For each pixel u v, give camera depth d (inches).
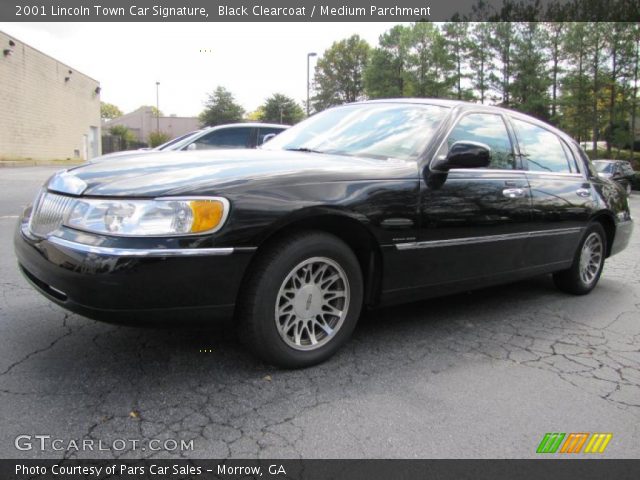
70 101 1214.3
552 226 173.8
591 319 171.6
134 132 3245.6
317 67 3046.3
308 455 88.2
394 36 1818.4
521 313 174.7
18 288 171.0
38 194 120.4
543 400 112.0
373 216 121.8
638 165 1278.3
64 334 132.8
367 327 152.5
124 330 136.7
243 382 111.9
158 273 97.0
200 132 351.6
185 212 99.5
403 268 131.3
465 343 143.3
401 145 143.0
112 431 91.8
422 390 113.5
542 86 1320.1
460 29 1460.4
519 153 168.2
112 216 97.8
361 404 105.8
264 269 109.2
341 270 121.4
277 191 109.0
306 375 117.3
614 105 1232.8
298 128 175.8
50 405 99.2
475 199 143.9
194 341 131.3
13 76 940.6
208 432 93.2
